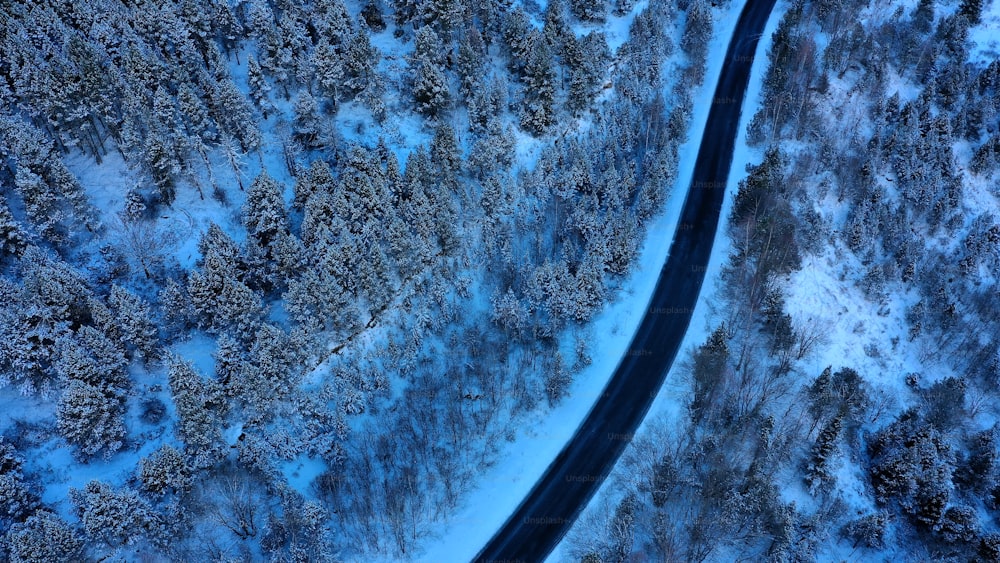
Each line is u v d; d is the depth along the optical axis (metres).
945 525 61.25
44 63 78.19
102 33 89.12
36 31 86.12
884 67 104.50
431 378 73.75
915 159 91.88
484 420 70.81
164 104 79.75
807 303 79.12
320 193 75.81
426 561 61.12
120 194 82.81
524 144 96.19
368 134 93.12
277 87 95.75
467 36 97.75
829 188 90.56
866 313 80.12
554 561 60.06
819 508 63.94
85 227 78.75
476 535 62.66
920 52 107.12
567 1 112.50
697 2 111.56
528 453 68.75
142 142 79.38
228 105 81.88
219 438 64.44
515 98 97.88
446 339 77.25
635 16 112.44
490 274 81.94
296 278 75.88
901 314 80.75
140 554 58.16
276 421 68.88
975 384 75.38
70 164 84.19
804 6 115.50
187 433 61.47
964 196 92.44
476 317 79.19
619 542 59.53
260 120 92.44
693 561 58.59
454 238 82.00
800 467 66.12
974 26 112.62
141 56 83.94
